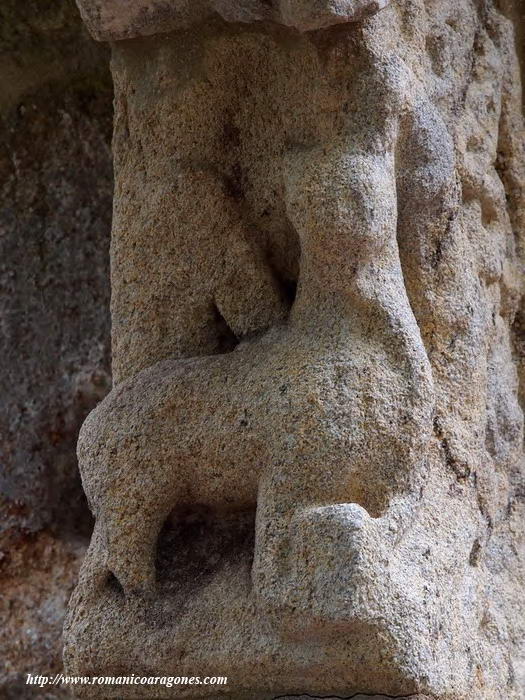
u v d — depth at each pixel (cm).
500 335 117
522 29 127
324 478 98
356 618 94
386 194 101
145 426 103
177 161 109
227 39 106
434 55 111
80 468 106
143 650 101
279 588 97
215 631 100
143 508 103
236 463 101
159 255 109
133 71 110
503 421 113
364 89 101
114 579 104
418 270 106
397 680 95
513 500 117
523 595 114
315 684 97
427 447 101
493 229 116
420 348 100
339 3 97
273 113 106
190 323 108
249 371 102
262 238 108
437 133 106
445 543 102
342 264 100
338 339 100
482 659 104
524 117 125
